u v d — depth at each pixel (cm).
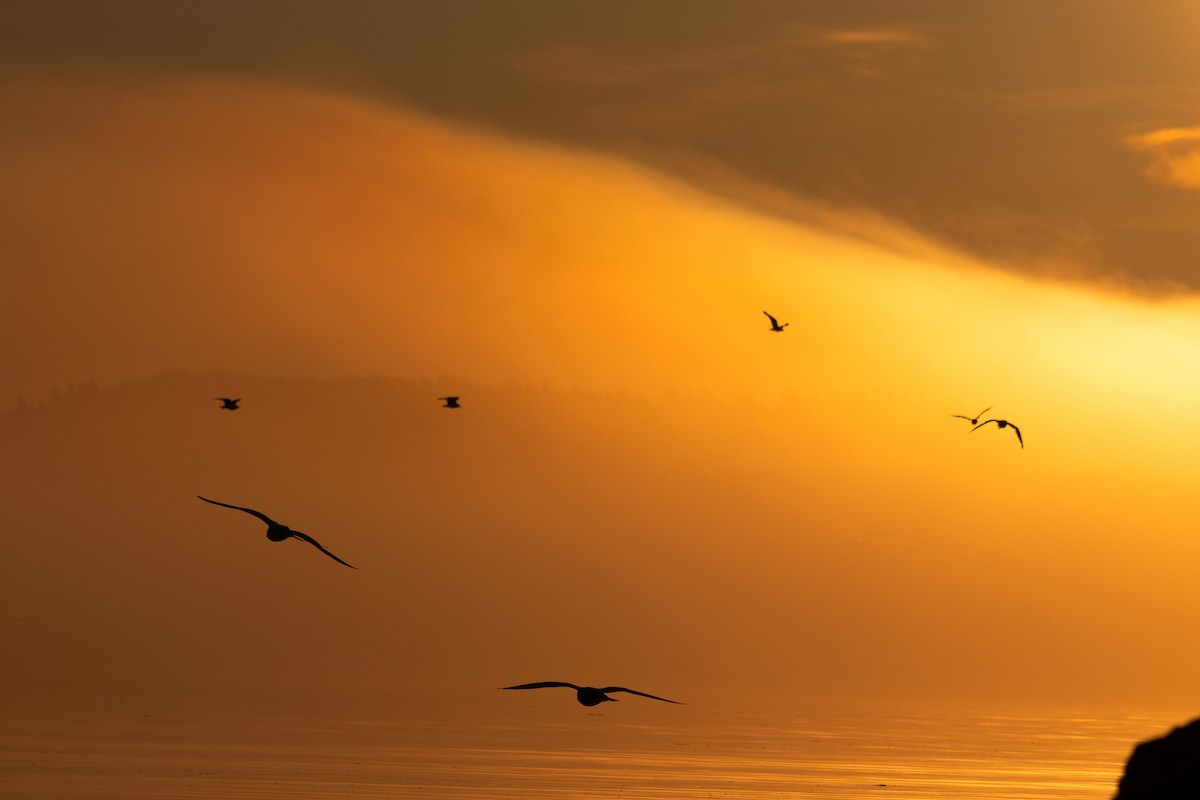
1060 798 18388
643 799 16988
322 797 16462
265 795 16538
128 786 17225
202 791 16825
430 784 18275
